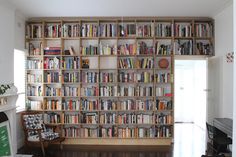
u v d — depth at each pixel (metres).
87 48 5.76
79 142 5.75
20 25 5.51
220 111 5.12
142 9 5.07
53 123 5.71
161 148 5.39
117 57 5.75
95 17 5.67
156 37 5.71
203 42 5.86
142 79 5.72
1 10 4.30
